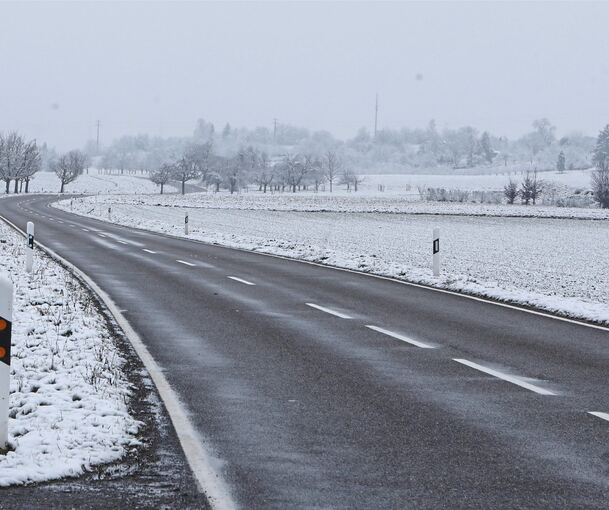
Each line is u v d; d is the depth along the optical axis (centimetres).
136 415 985
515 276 3119
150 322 1730
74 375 1146
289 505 680
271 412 1004
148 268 2989
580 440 888
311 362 1325
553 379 1212
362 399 1076
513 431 922
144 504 674
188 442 869
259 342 1510
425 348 1466
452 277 2714
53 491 701
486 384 1172
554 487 730
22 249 3594
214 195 18625
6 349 812
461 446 862
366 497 702
